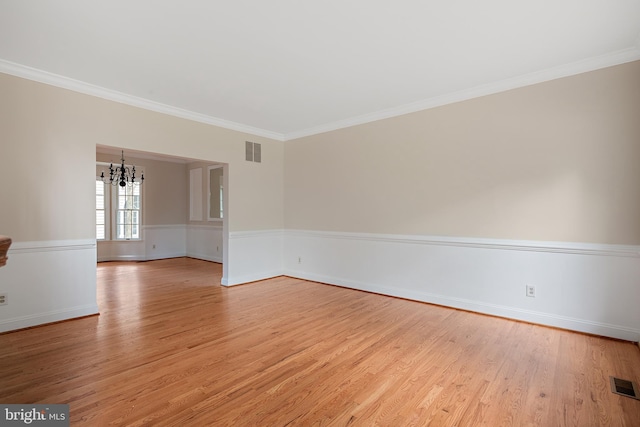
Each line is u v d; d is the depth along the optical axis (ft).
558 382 7.45
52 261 11.16
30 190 10.69
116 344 9.43
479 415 6.29
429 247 13.65
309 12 7.54
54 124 11.16
